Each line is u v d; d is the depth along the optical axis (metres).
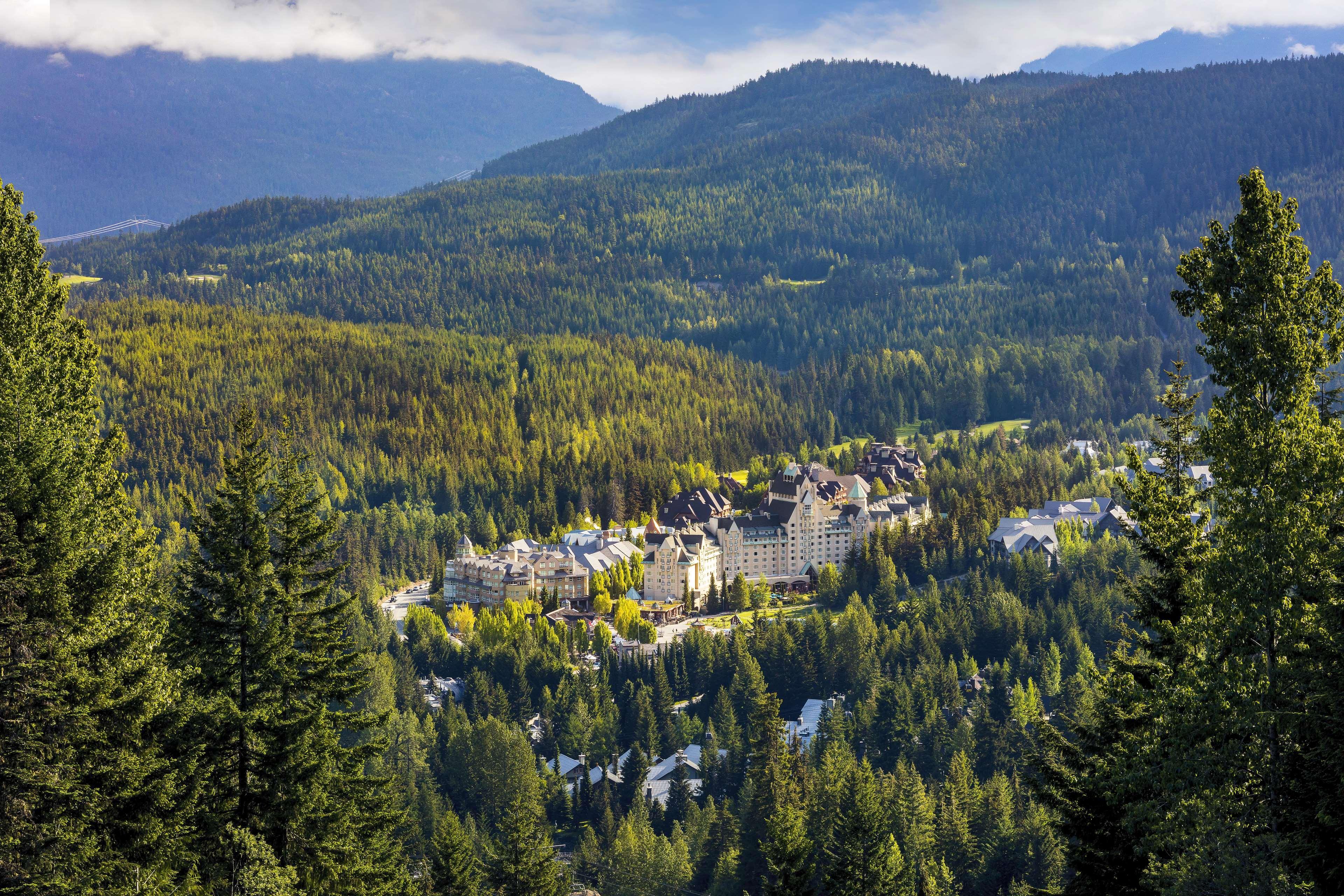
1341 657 42.00
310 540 52.25
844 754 142.88
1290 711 41.88
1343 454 41.94
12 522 46.34
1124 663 48.94
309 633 51.97
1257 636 43.75
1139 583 50.38
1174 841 42.69
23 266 67.88
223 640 50.19
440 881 79.69
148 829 44.84
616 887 124.44
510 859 81.25
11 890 41.66
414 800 139.25
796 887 70.25
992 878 116.00
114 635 49.59
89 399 69.12
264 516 51.53
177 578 50.97
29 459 48.47
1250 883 39.59
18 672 44.00
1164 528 48.91
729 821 127.75
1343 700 41.50
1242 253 44.72
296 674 51.03
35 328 65.25
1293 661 42.62
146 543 61.31
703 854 128.25
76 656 46.94
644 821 141.50
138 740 46.59
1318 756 41.72
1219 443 44.06
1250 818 42.88
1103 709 49.88
